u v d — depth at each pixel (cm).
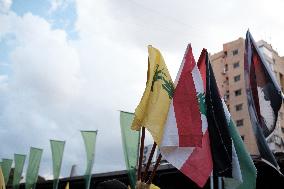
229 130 605
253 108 750
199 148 531
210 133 557
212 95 599
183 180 1276
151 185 490
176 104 530
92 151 1187
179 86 545
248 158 641
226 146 569
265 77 766
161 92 542
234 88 4581
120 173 1389
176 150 515
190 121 523
